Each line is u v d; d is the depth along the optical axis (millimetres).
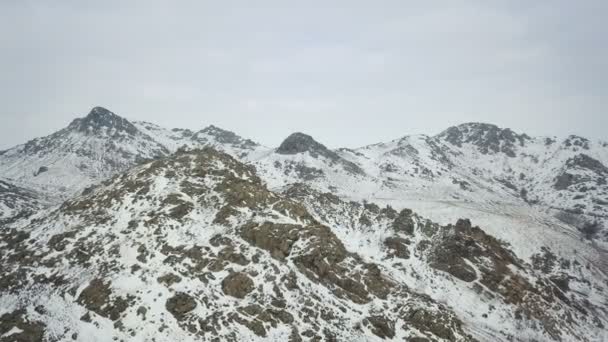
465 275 72500
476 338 55938
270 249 56688
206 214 62188
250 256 54500
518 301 69375
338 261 58688
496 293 70062
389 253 77062
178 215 60625
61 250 54281
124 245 53906
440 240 82125
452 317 55812
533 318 66438
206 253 53938
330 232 65188
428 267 74500
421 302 57531
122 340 41406
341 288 55188
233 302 47938
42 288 48406
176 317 44656
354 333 47875
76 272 50250
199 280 49906
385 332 49719
